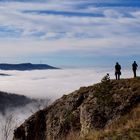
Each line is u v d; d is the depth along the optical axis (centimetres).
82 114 4056
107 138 2117
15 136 5316
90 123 3772
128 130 2192
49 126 4816
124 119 3156
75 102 4622
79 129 4200
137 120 2489
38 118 5134
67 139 2859
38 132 5022
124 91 3825
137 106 3466
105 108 3741
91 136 2283
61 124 4559
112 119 3569
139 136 2025
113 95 3822
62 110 4788
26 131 5144
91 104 3988
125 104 3628
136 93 3716
